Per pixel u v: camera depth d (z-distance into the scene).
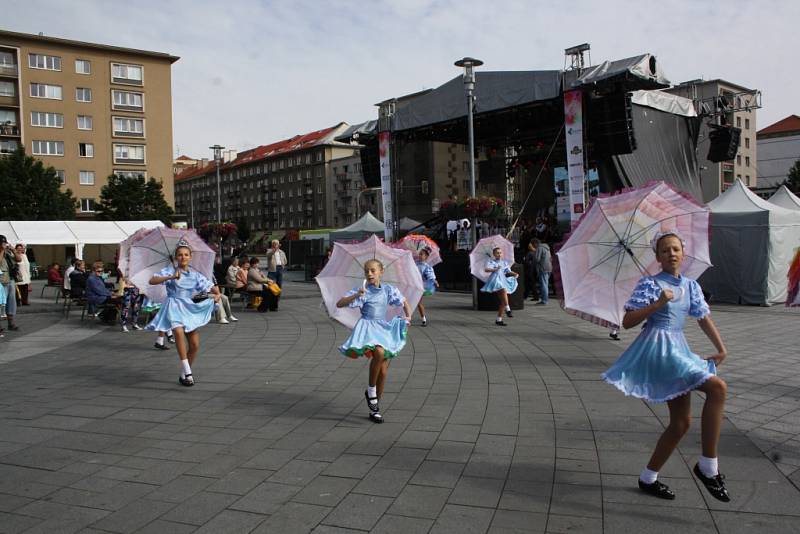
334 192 88.00
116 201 48.56
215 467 4.50
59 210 44.06
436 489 4.00
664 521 3.46
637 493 3.86
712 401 3.61
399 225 24.09
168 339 10.81
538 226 20.61
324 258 28.72
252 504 3.83
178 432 5.40
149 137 58.62
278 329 12.11
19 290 17.70
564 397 6.27
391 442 4.99
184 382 7.25
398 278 6.45
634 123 20.33
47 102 53.81
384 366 5.73
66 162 54.72
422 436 5.12
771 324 11.56
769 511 3.56
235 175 107.50
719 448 4.63
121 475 4.37
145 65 58.34
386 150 23.64
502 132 25.25
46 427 5.60
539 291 16.42
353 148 90.31
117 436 5.31
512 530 3.40
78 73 55.12
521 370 7.62
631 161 20.11
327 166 88.50
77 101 55.09
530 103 18.89
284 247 48.47
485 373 7.50
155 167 58.94
